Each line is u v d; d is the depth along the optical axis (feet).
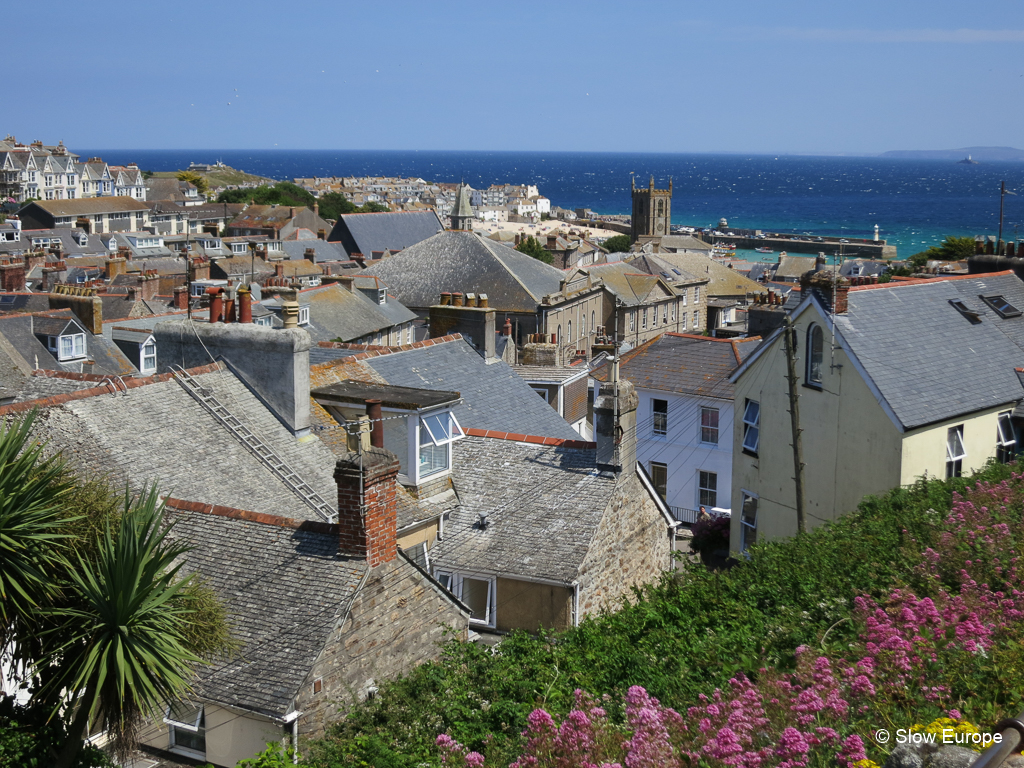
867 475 95.25
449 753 38.91
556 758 34.50
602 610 61.00
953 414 94.27
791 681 42.29
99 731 46.32
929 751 29.12
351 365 82.17
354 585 47.26
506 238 593.01
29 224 536.01
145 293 243.60
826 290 99.30
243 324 70.33
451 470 71.31
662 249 561.43
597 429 69.41
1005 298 114.52
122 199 594.24
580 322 306.76
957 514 66.13
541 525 66.49
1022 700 35.14
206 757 45.29
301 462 65.10
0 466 38.75
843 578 58.08
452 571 64.85
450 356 96.27
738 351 152.46
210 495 57.67
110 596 38.22
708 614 55.72
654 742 32.86
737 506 113.91
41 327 139.74
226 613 46.26
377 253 470.80
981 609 46.09
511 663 48.29
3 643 39.99
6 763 38.14
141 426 60.44
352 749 40.45
